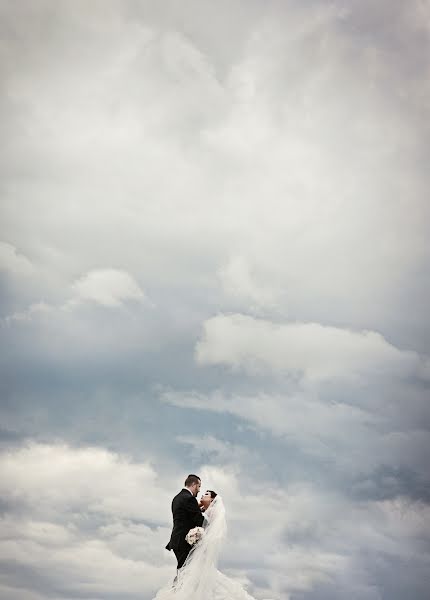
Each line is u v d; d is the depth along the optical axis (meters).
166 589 5.47
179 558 5.53
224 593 5.46
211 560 5.48
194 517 5.63
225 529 5.66
